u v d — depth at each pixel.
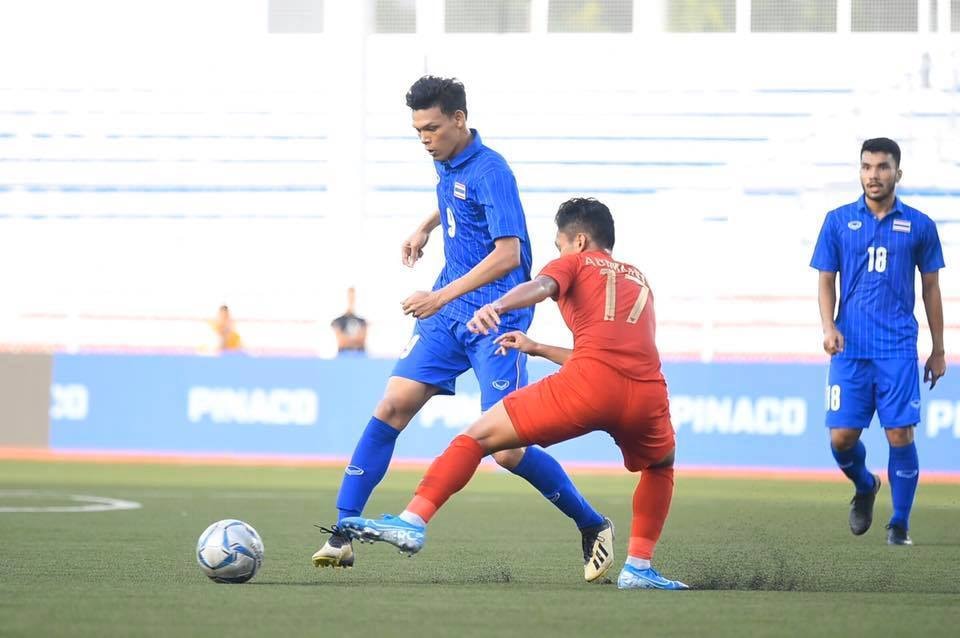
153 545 29.17
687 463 59.75
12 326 76.12
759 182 72.38
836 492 48.94
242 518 37.12
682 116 72.81
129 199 76.06
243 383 63.91
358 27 70.44
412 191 73.94
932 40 71.31
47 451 65.69
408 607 18.45
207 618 17.16
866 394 31.88
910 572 24.61
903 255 31.69
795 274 71.38
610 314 20.52
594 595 20.23
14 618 17.08
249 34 75.81
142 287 75.69
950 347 68.19
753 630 16.47
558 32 73.00
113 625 16.50
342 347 66.50
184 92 76.06
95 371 65.38
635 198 72.88
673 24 72.75
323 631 16.08
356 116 70.88
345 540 22.86
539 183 73.44
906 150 71.62
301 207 74.62
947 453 57.16
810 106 72.25
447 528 35.06
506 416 20.47
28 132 76.94
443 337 23.78
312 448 63.16
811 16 71.94
